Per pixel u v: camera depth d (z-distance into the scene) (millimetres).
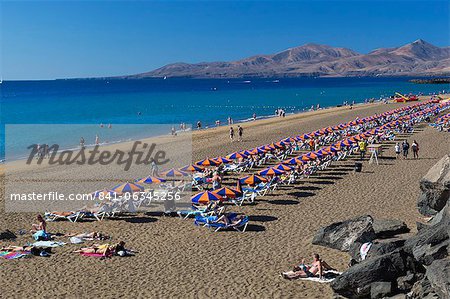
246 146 47438
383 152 41344
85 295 14742
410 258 13023
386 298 12367
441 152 40562
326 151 36062
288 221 22000
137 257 18016
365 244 15219
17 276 16297
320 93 181250
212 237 20141
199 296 14523
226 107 114000
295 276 15500
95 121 81938
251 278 15734
